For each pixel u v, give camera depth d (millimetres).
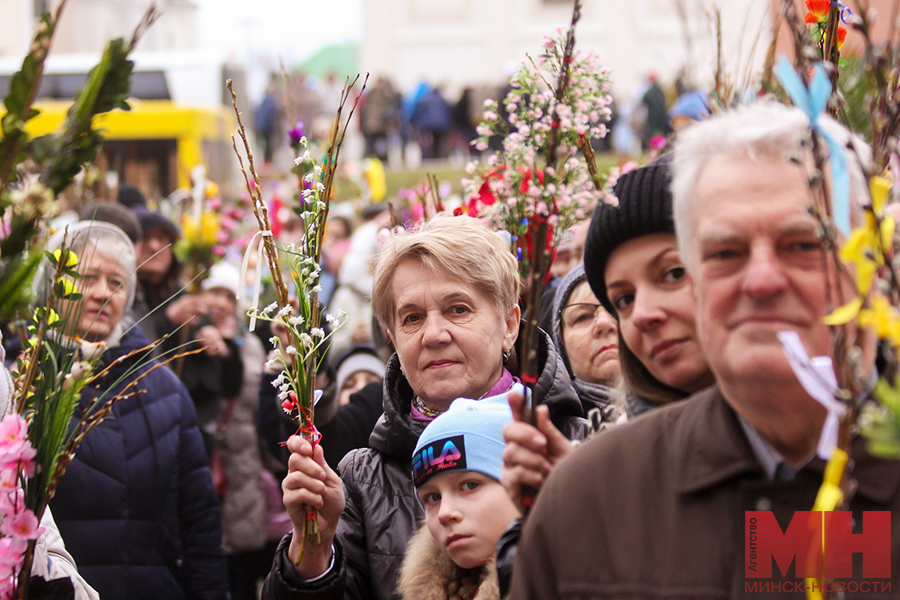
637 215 1538
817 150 1063
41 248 1613
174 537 2920
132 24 20797
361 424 2986
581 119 1483
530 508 1407
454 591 1757
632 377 1658
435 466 1773
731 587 1153
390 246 2084
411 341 2012
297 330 1917
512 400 1425
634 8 22172
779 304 1113
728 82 2549
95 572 2752
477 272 1992
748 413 1171
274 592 1862
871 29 1187
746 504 1169
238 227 5348
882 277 1090
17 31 21797
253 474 3977
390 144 19281
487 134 1601
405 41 24141
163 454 2898
